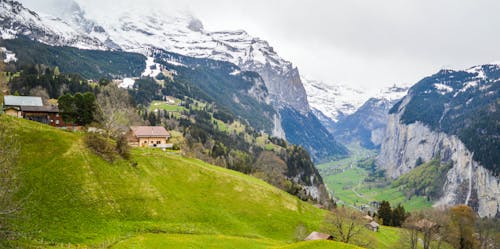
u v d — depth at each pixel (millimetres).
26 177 82500
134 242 75688
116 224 82750
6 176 54281
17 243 62312
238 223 105500
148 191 99438
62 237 71312
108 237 76500
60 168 89500
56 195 82062
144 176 105062
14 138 91188
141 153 118562
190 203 104562
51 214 76562
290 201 131875
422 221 140750
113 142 113750
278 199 128625
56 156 92562
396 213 195250
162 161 118375
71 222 76875
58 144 96750
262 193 127312
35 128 99750
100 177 94062
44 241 68125
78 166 92875
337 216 117312
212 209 106688
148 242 77000
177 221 94062
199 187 115375
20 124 99062
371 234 136125
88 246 70438
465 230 161625
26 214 72938
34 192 79875
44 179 84375
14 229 66000
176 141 178125
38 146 93250
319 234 103625
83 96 134000
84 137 105250
